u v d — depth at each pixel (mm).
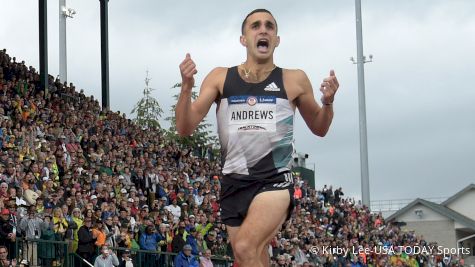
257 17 6996
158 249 23172
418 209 62000
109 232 21094
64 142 25250
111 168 25953
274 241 27406
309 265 28266
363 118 43875
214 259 25203
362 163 43594
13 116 24922
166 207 25891
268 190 6801
